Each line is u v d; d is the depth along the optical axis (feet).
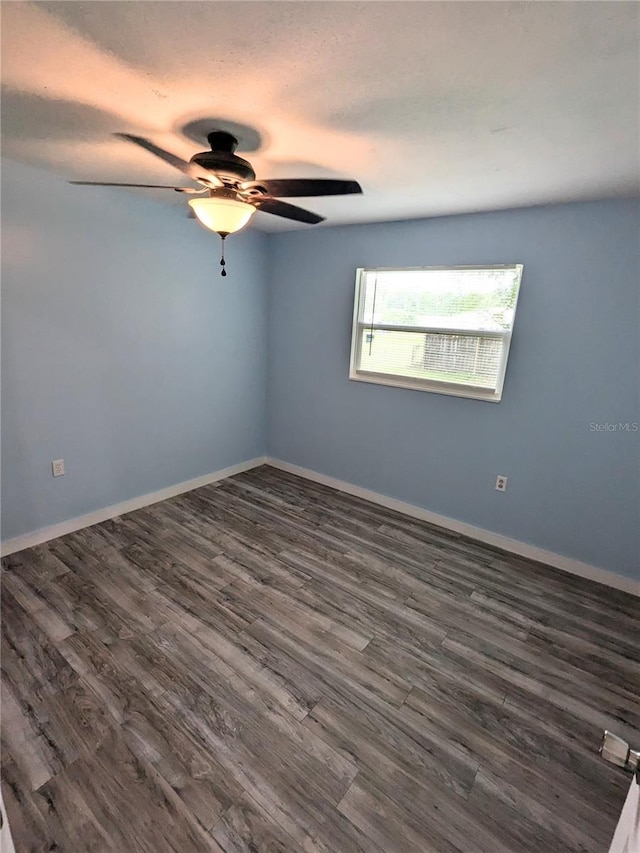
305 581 8.15
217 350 11.85
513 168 6.15
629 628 7.34
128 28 3.37
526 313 8.61
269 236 12.42
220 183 5.30
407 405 10.71
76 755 4.77
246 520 10.46
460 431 9.95
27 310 7.95
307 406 12.84
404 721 5.41
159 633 6.63
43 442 8.64
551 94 4.11
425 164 6.14
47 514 8.97
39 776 4.55
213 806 4.36
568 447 8.59
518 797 4.61
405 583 8.26
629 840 2.22
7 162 7.20
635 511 8.09
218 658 6.22
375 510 11.32
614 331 7.79
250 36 3.41
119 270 9.19
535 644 6.86
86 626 6.69
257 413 13.76
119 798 4.39
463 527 10.28
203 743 4.99
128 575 8.02
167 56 3.75
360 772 4.77
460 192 7.39
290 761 4.85
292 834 4.17
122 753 4.83
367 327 11.10
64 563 8.29
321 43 3.45
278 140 5.49
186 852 4.00
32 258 7.84
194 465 12.04
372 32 3.29
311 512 11.05
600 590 8.35
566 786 4.75
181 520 10.27
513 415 9.13
